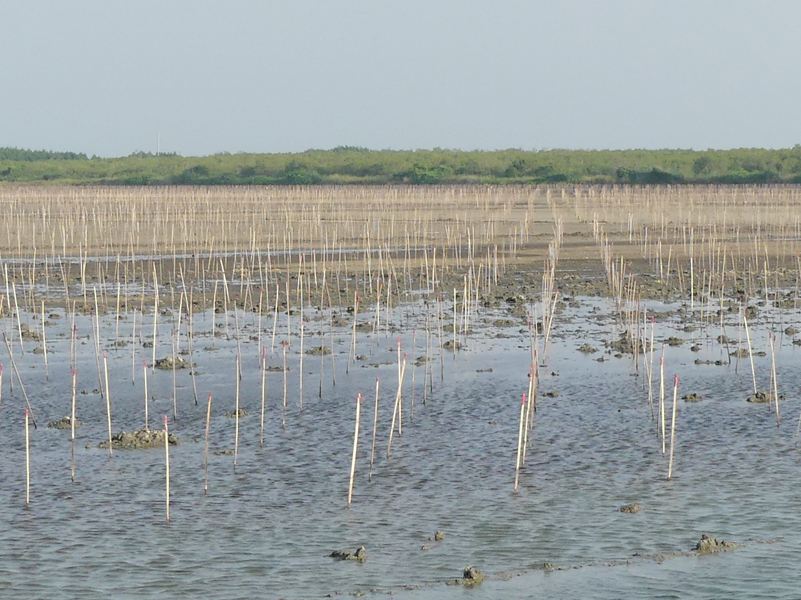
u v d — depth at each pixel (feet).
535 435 111.96
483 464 101.81
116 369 149.07
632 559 77.97
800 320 184.03
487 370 146.10
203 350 162.20
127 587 73.67
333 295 217.15
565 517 86.79
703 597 71.20
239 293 221.25
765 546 80.02
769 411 120.98
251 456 105.29
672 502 90.07
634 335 169.68
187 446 109.50
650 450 105.91
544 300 191.31
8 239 322.14
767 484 94.48
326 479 97.50
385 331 177.88
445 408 124.57
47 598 71.87
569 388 134.51
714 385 135.23
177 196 551.59
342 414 122.21
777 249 288.92
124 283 237.25
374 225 369.91
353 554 78.54
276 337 172.35
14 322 186.70
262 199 516.73
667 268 257.14
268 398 130.93
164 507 89.97
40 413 124.57
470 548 80.38
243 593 72.59
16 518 87.35
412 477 97.96
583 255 285.64
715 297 213.66
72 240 312.50
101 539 82.69
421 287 230.48
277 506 90.17
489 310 199.11
